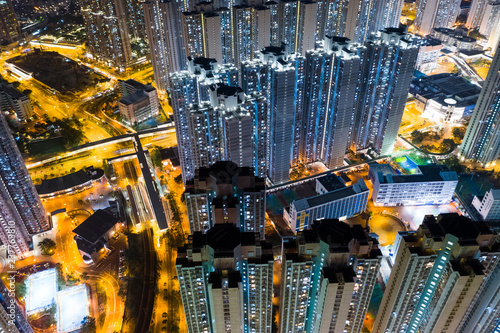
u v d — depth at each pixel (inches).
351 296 6781.5
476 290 6983.3
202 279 6850.4
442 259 7190.0
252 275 7017.7
